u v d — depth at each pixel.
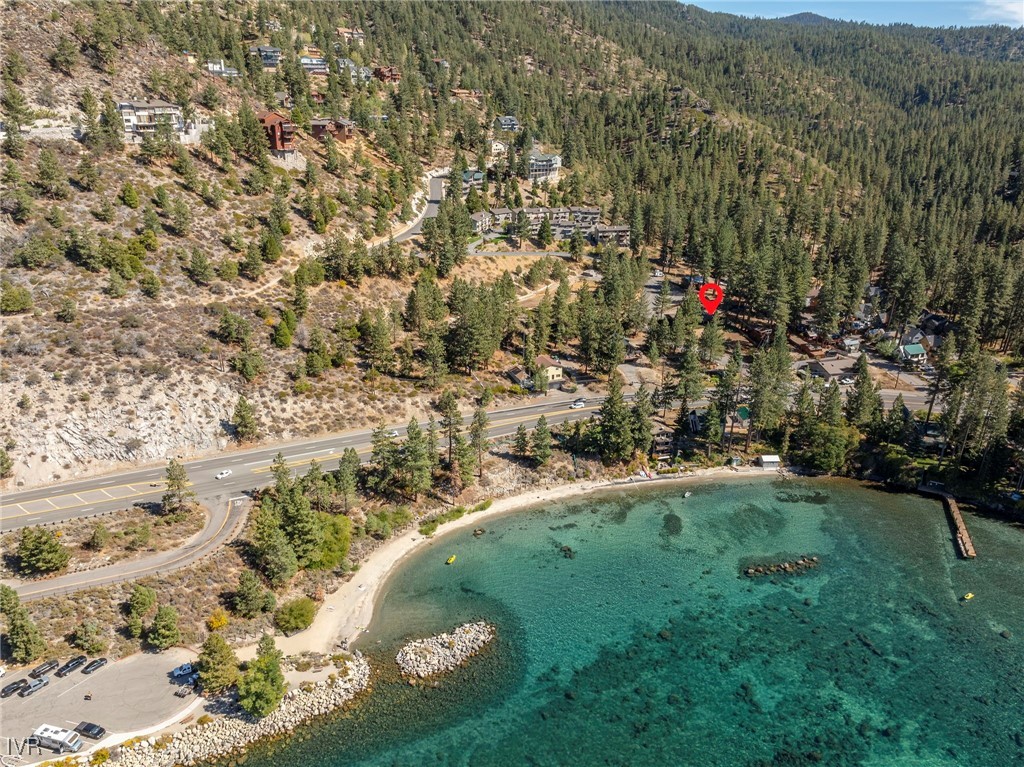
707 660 87.38
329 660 83.94
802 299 186.00
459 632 90.12
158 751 70.50
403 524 112.69
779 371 143.25
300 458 121.75
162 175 168.62
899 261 196.00
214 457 121.69
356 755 72.38
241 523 103.06
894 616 95.56
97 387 118.25
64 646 80.69
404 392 143.50
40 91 173.00
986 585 101.81
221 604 89.62
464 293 164.75
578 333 172.00
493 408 145.75
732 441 139.62
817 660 87.62
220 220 165.62
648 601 98.19
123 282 135.62
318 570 99.44
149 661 80.88
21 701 74.62
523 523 116.69
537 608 96.00
